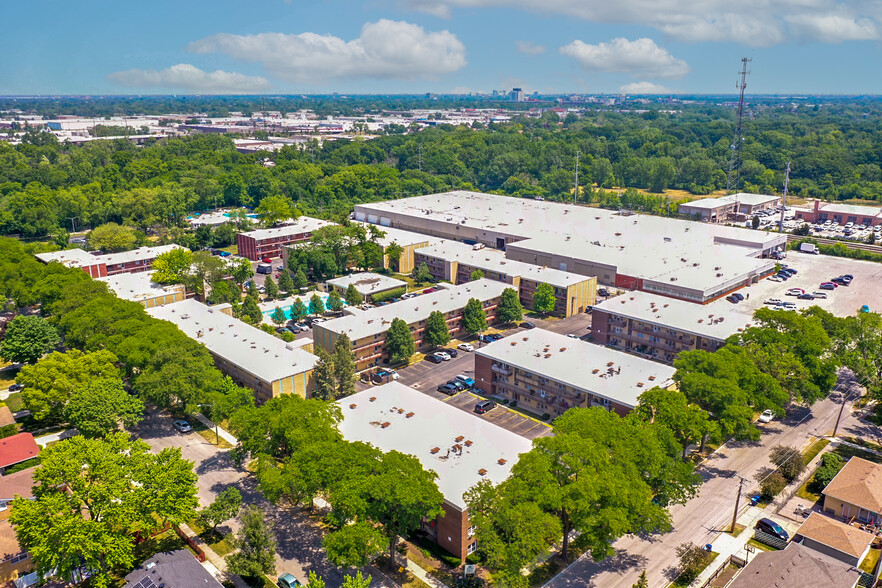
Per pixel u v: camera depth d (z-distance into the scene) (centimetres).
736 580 8850
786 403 14350
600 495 8919
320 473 9575
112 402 12369
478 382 15288
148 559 9062
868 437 12988
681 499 10500
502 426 13462
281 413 10888
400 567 9525
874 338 14875
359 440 11062
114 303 16475
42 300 18800
